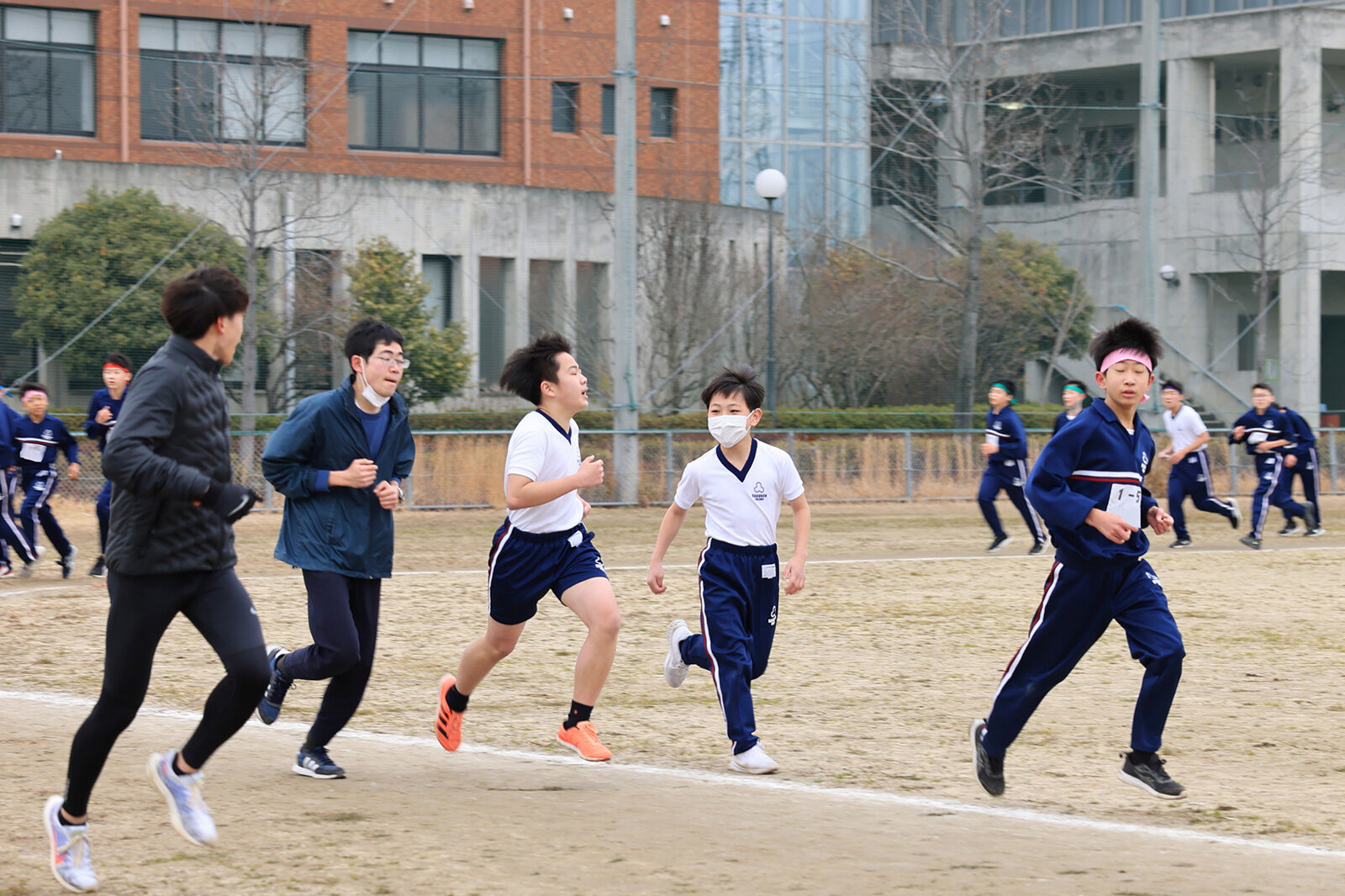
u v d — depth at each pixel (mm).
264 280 39438
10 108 43344
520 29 49938
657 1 51844
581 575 9391
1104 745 10336
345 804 8281
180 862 7047
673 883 6730
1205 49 58969
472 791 8672
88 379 37688
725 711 9500
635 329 36438
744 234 48938
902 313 47750
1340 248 57438
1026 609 17641
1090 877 6914
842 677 13070
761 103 53688
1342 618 16969
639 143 48781
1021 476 24656
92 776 6680
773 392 42656
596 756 9422
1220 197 58562
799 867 7035
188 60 44844
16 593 18281
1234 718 11312
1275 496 28750
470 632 15492
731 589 9742
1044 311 52656
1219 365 60094
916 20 51875
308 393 39875
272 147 44344
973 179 45844
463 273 44750
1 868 6949
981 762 8562
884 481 38219
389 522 8898
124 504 6723
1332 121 62125
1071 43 61188
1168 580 20703
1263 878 6918
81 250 37688
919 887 6707
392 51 48188
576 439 9539
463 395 43875
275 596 17953
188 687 12094
